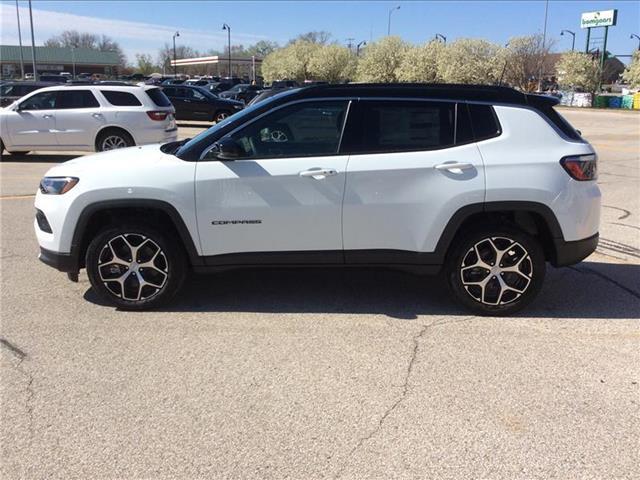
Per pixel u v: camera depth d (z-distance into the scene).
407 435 3.07
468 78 60.44
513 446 2.98
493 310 4.64
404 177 4.39
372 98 4.49
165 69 126.88
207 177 4.42
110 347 4.06
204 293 5.15
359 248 4.53
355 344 4.14
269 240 4.52
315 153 4.46
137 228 4.54
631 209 9.16
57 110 13.27
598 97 60.09
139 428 3.11
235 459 2.87
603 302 5.04
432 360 3.91
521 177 4.37
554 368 3.82
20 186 10.36
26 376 3.65
